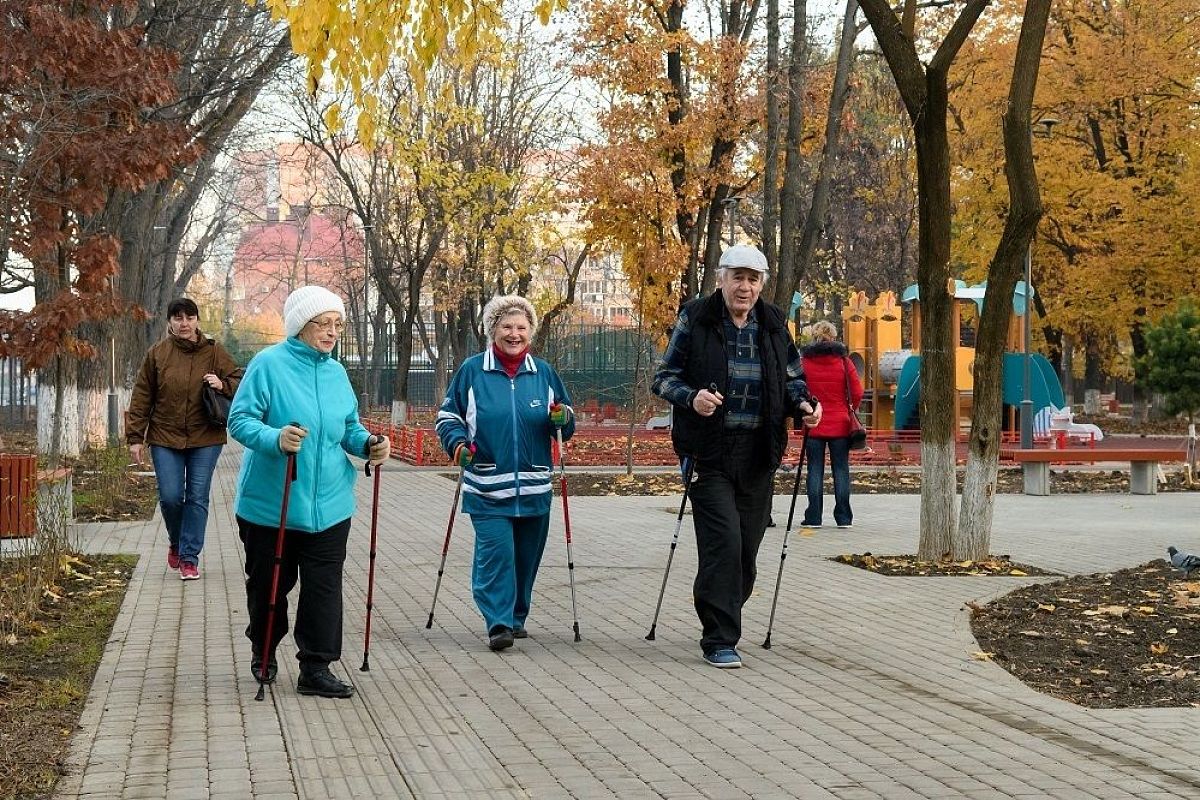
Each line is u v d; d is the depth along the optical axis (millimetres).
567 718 6758
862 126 41031
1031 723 6664
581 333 49875
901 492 21922
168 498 11219
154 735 6348
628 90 27125
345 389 7480
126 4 16734
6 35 15094
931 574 11961
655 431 38625
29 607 9367
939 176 12781
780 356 8336
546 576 11781
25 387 42000
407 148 38344
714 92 27141
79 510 17016
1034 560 12992
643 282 28234
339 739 6336
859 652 8430
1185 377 29688
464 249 46375
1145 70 39438
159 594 10523
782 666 8016
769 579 11609
